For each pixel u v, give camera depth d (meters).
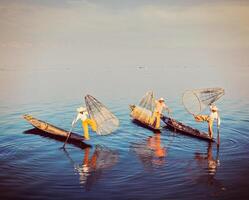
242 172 9.12
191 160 10.17
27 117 14.61
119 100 22.80
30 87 30.97
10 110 19.08
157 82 36.00
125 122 15.63
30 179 8.68
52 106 20.47
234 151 11.06
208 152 10.99
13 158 10.41
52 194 7.77
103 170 9.34
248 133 13.45
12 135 13.27
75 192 7.88
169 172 9.16
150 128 14.50
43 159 10.34
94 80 39.12
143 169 9.40
